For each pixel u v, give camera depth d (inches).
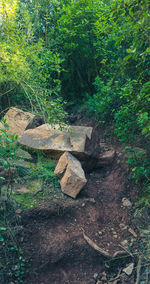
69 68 207.3
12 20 123.4
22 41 139.3
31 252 88.8
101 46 180.1
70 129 133.2
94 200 116.6
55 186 116.4
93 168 139.7
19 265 83.7
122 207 115.9
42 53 152.6
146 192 115.3
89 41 190.5
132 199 118.9
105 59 171.2
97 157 136.3
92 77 215.6
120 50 167.2
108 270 90.7
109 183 130.6
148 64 105.7
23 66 117.7
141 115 95.8
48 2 191.5
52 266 88.6
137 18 84.7
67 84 220.2
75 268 90.5
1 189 102.1
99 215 110.4
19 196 104.8
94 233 102.0
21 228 93.4
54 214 102.8
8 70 115.6
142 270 88.3
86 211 109.0
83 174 116.6
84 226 103.3
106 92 165.3
